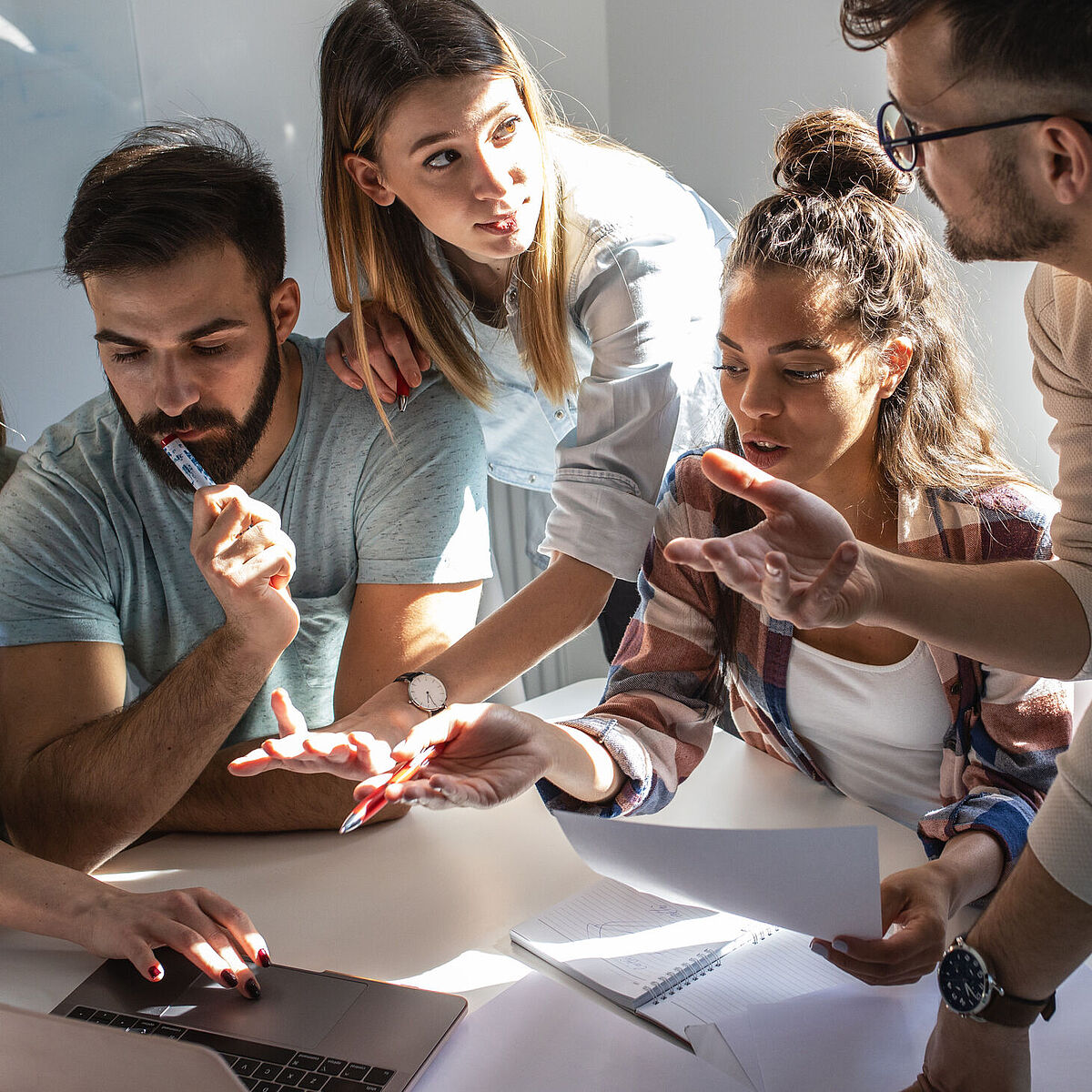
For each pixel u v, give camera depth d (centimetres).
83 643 139
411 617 141
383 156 129
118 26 197
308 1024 94
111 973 103
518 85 131
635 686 128
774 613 81
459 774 101
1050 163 73
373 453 144
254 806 129
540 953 103
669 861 92
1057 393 99
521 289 143
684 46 201
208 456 134
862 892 87
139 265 121
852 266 105
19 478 144
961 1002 82
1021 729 112
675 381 138
